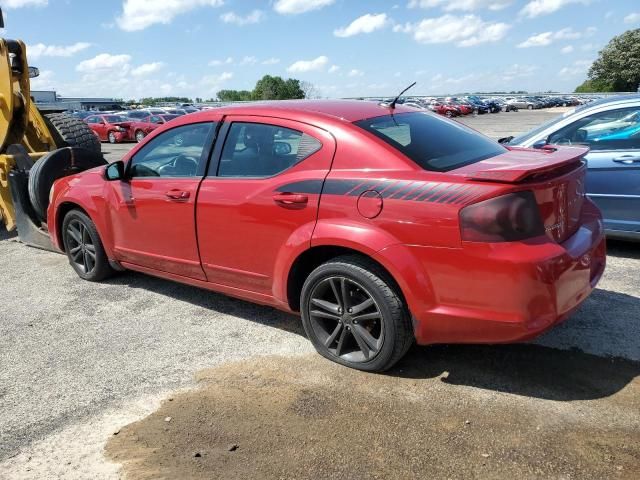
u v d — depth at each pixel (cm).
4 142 698
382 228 308
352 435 279
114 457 271
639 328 385
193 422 297
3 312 466
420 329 309
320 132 343
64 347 396
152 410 311
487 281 282
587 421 282
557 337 376
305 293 352
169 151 429
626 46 9556
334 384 329
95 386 340
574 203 324
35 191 605
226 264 392
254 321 429
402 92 395
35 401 326
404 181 304
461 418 289
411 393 315
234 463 262
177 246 422
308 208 335
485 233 279
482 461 255
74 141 830
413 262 299
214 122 402
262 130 373
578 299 308
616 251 570
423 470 252
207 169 399
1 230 770
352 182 321
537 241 284
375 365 331
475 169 306
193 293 493
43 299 493
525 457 256
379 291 315
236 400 317
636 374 326
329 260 337
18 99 704
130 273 555
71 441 286
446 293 294
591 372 330
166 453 272
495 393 312
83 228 519
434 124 381
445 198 289
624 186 531
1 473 262
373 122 348
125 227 462
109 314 453
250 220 365
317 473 253
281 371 348
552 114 5662
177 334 411
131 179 454
